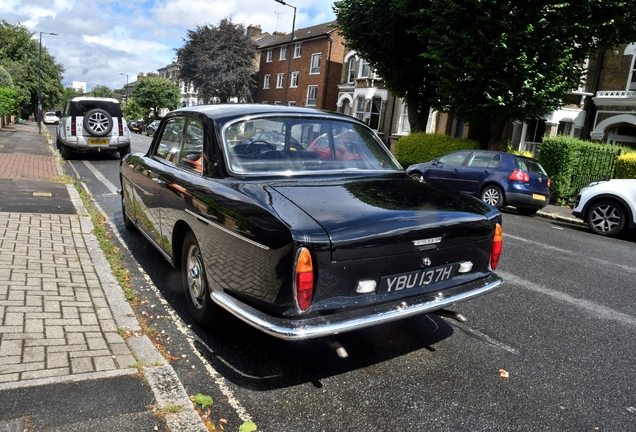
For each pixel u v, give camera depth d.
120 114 14.68
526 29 12.34
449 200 3.36
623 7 12.42
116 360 2.80
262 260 2.62
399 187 3.45
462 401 2.82
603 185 9.52
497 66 12.84
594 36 13.65
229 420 2.48
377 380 3.00
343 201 2.94
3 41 54.38
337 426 2.50
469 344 3.63
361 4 18.20
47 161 12.81
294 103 42.50
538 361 3.42
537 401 2.88
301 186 3.14
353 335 3.65
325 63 38.97
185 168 3.83
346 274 2.62
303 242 2.47
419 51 18.00
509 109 13.21
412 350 3.46
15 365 2.61
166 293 4.21
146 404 2.41
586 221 9.79
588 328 4.11
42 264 4.28
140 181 4.76
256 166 3.35
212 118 3.60
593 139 20.25
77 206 6.84
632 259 7.12
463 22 13.23
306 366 3.12
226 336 3.45
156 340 3.31
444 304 2.95
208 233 3.13
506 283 5.28
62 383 2.49
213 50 44.59
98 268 4.38
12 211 6.09
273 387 2.83
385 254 2.71
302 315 2.52
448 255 3.05
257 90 48.19
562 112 20.12
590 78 20.30
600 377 3.24
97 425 2.21
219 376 2.91
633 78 19.34
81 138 13.97
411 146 18.59
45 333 3.02
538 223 10.22
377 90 30.62
